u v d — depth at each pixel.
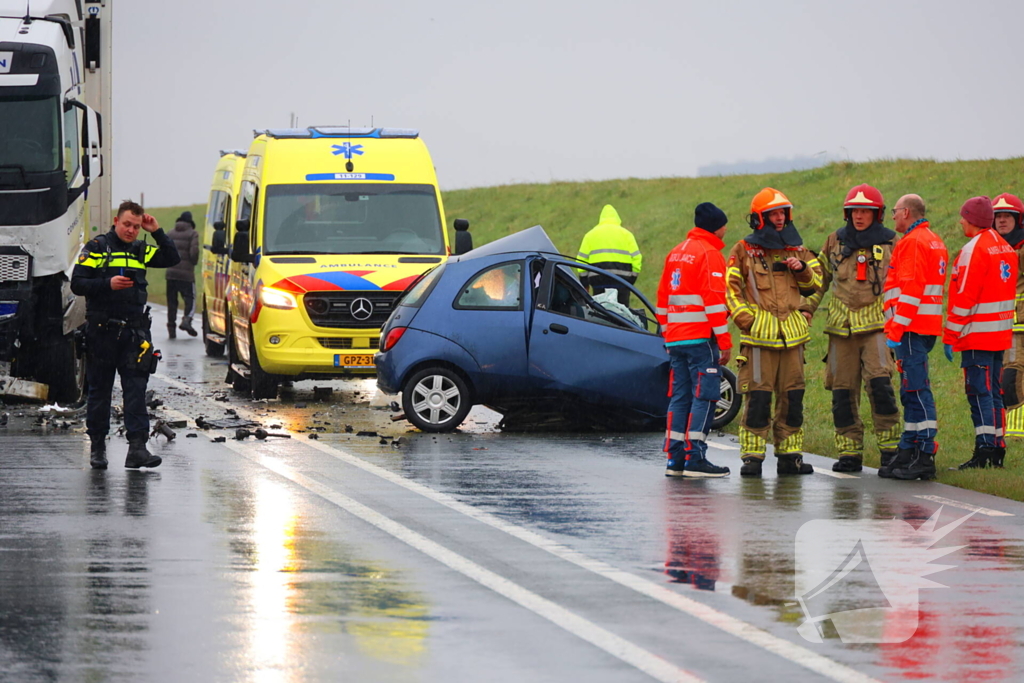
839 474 27.39
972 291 27.77
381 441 31.73
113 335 26.88
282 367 40.72
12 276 35.31
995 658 14.61
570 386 33.56
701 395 26.77
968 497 24.48
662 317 27.48
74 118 37.50
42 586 17.34
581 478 26.47
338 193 43.59
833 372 27.80
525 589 17.33
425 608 16.38
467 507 23.11
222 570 18.28
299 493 24.33
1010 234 31.55
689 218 85.69
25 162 35.44
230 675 13.75
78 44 40.22
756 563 18.94
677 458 27.00
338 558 19.05
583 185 109.88
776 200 26.98
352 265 41.50
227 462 28.09
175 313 67.75
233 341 46.12
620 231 42.16
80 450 29.75
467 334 33.59
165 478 25.91
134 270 26.95
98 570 18.22
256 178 45.03
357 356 40.72
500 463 28.42
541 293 34.03
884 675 13.99
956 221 65.12
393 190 43.91
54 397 38.47
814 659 14.48
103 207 42.00
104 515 22.11
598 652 14.62
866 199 27.44
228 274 49.28
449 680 13.63
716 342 26.91
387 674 13.81
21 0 37.12
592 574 18.19
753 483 26.08
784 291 27.06
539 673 13.88
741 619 16.05
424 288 34.38
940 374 43.44
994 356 28.27
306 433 33.22
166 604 16.50
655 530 21.22
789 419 27.11
